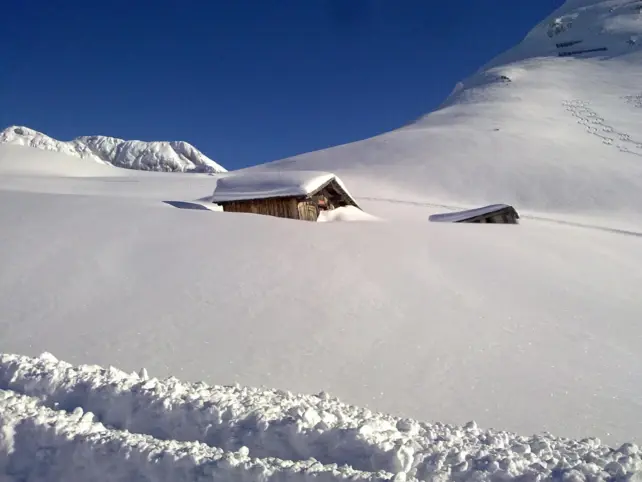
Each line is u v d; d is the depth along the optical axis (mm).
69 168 65812
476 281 15992
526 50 127688
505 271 17281
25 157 64938
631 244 24906
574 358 10711
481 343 11375
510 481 4648
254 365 10148
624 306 14445
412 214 38000
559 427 7906
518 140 66750
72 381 6535
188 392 6230
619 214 47094
